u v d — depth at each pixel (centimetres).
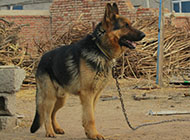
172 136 406
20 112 538
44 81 431
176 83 743
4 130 449
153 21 909
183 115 504
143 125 454
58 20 1134
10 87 446
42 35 1077
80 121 491
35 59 799
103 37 410
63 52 424
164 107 553
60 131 435
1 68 447
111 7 416
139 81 766
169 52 858
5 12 1119
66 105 582
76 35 896
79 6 1111
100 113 528
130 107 561
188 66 862
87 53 408
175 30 904
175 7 1570
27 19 1127
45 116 429
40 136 427
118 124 468
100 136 405
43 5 1589
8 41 799
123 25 413
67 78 417
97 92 419
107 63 412
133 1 1498
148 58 840
